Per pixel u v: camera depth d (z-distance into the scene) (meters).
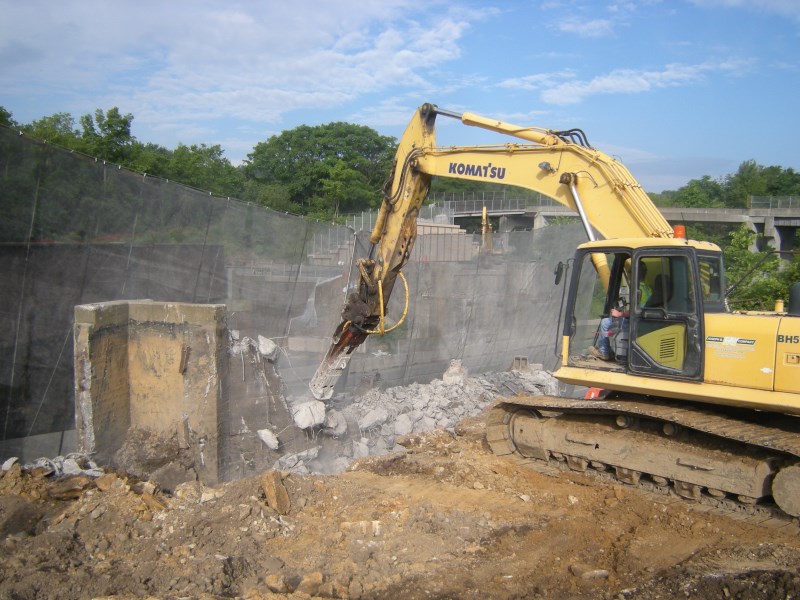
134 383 7.64
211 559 5.24
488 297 14.19
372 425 10.03
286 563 5.45
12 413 6.66
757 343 6.55
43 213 6.93
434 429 10.42
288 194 37.09
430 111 8.54
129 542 5.51
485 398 12.23
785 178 58.28
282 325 10.12
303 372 10.20
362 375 11.48
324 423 9.09
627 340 7.55
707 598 4.96
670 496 7.10
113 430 7.33
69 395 7.23
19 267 6.70
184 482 7.06
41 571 4.85
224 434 7.57
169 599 4.60
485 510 6.79
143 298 8.05
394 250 8.75
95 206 7.45
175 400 7.49
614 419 7.84
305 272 10.61
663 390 7.09
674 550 5.91
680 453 6.95
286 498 6.53
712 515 6.63
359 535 6.04
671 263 7.16
